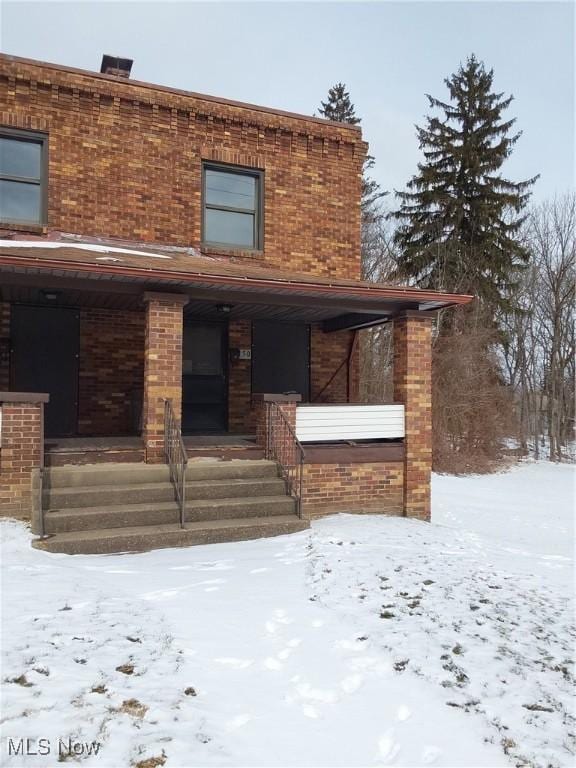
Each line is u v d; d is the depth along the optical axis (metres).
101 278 7.72
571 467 27.00
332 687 3.66
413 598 5.24
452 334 26.39
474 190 28.03
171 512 7.14
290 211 11.65
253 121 11.38
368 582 5.62
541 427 33.88
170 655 3.89
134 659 3.77
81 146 10.16
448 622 4.71
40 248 8.13
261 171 11.50
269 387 11.98
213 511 7.38
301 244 11.70
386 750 3.04
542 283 32.84
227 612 4.76
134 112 10.53
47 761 2.68
